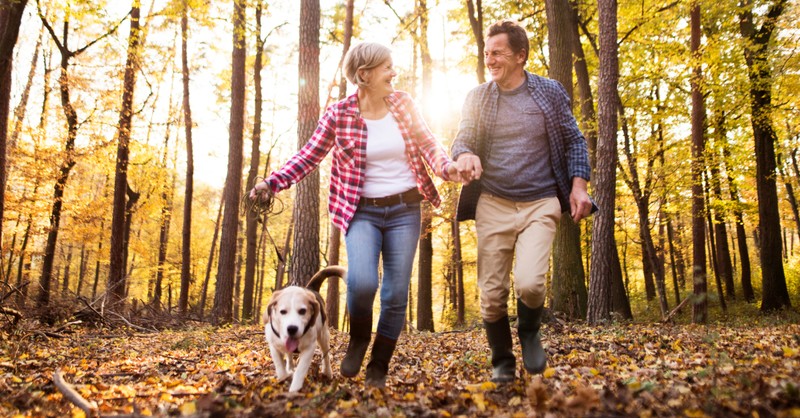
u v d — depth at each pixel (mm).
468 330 10883
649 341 6230
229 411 2781
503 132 3578
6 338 7617
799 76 15062
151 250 28781
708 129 16844
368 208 3641
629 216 19359
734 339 6156
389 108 3645
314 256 11188
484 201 3648
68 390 3332
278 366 4051
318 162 3902
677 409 2576
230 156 15594
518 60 3605
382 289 3662
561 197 3627
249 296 19922
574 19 15672
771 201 16094
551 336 7820
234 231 15430
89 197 21922
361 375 4254
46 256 18016
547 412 2648
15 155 16891
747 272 19922
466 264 22281
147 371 5082
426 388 3572
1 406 3211
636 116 15492
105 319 11625
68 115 17469
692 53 14266
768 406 2361
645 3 15727
